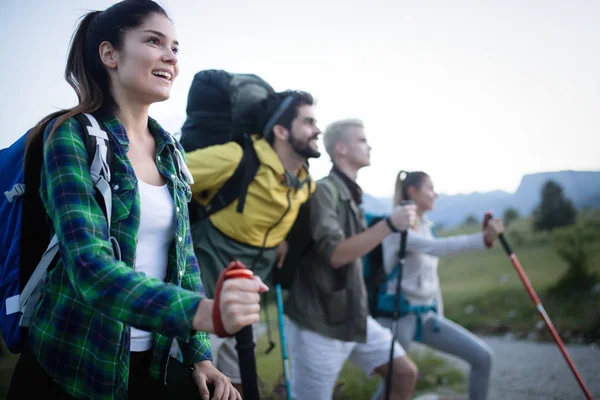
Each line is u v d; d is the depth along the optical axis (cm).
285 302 324
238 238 283
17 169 130
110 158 126
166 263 140
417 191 395
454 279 730
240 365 118
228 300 98
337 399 414
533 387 417
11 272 129
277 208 286
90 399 122
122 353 125
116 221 125
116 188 125
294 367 320
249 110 292
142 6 136
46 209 120
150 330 101
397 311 321
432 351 564
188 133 294
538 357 497
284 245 319
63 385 123
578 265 642
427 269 366
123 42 134
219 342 279
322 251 311
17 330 128
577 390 409
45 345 122
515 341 561
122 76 135
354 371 475
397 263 357
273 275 318
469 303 661
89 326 122
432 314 366
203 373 149
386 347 325
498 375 451
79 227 109
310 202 317
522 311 616
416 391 436
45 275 126
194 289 149
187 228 149
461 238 368
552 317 595
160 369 138
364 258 364
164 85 137
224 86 291
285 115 299
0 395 387
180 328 100
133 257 127
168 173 142
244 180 280
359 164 347
